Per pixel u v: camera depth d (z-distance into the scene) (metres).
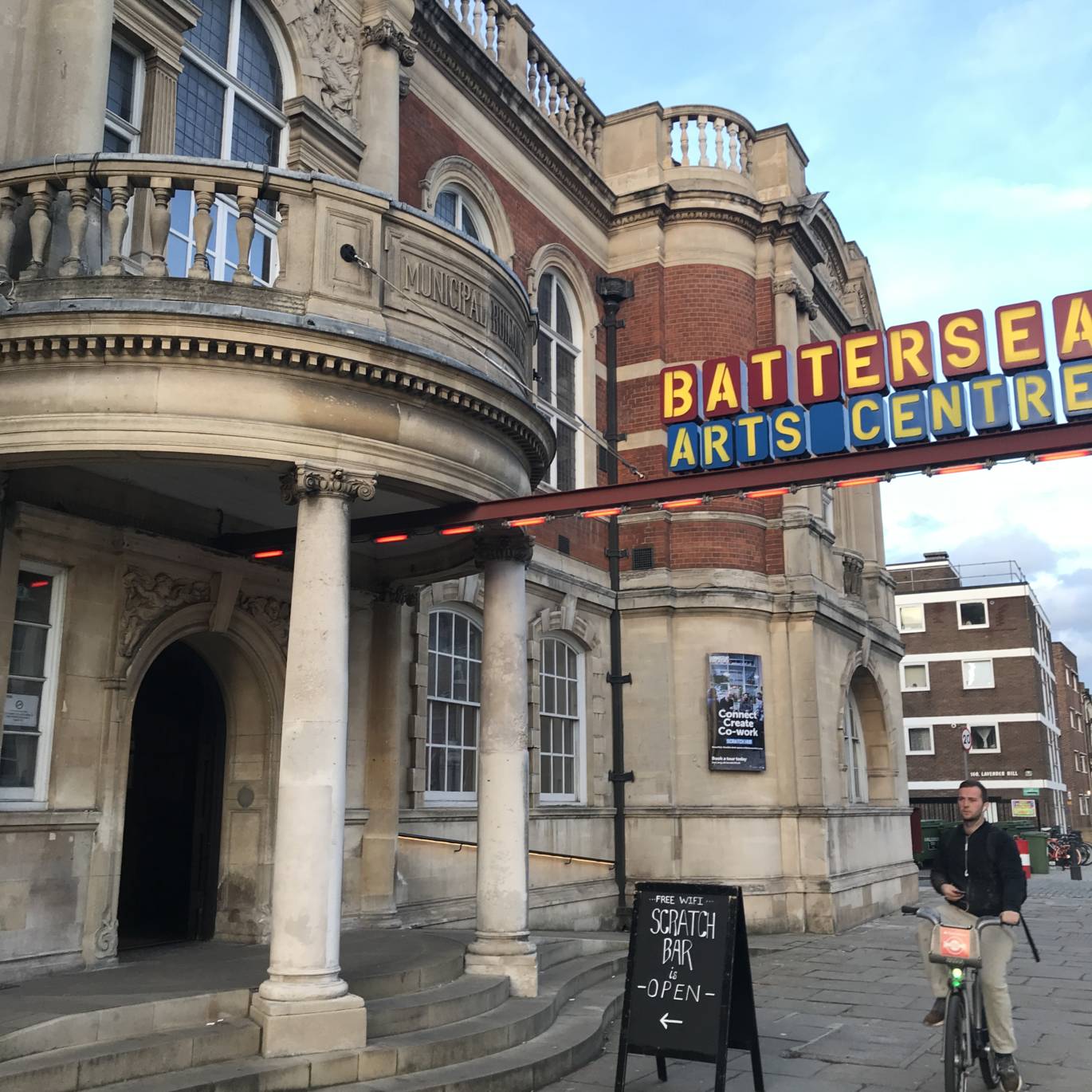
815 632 16.92
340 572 7.62
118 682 8.94
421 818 12.27
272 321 7.38
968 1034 6.58
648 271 17.84
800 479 7.84
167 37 9.86
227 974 7.96
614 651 16.59
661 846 15.91
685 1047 6.70
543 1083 7.59
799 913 16.03
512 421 9.08
